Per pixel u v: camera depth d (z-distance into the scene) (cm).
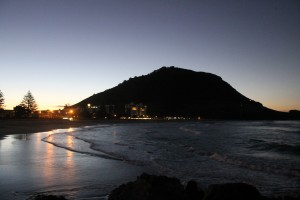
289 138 4531
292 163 1905
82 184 1133
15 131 4775
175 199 743
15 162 1608
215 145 3164
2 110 11375
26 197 945
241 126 9381
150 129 6956
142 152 2291
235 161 1855
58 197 794
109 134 4694
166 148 2634
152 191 752
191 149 2548
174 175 1392
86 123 10225
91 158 1855
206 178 1334
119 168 1513
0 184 1110
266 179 1334
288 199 908
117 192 809
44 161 1655
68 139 3375
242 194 746
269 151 2691
